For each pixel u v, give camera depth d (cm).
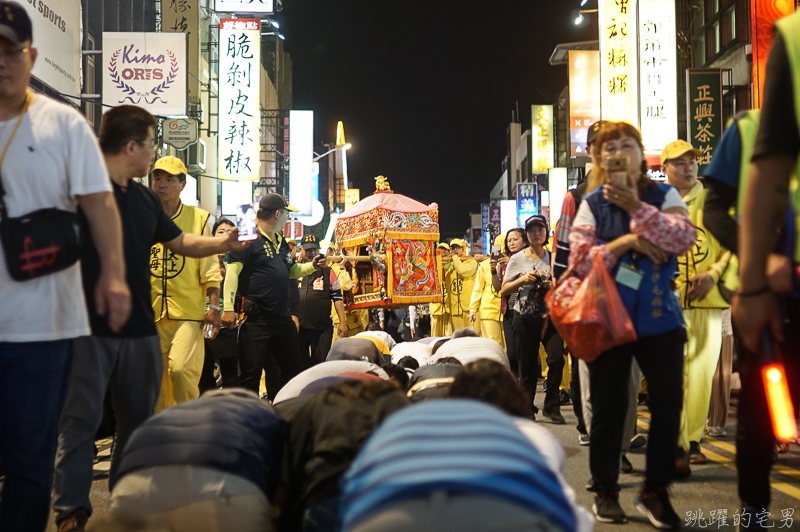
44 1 1105
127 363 384
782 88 207
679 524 369
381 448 152
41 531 275
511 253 874
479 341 521
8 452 267
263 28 3122
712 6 1970
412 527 135
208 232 545
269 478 245
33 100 282
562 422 734
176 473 228
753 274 209
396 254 862
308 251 990
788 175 206
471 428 153
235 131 1941
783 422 244
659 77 1492
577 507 232
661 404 364
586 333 355
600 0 1520
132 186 400
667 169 540
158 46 1433
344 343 561
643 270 364
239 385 638
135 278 387
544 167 3659
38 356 269
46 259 267
